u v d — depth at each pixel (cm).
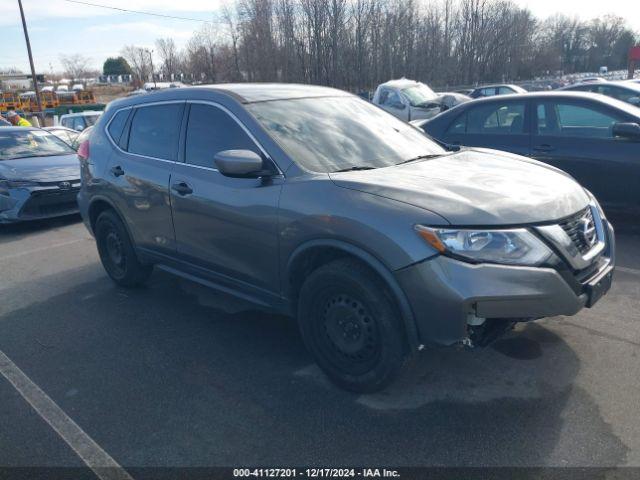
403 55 4366
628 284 461
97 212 520
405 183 303
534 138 635
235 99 380
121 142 474
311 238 310
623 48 7156
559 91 654
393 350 290
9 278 576
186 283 529
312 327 327
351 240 290
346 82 4275
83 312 466
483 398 307
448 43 4788
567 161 609
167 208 414
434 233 268
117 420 305
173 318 444
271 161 344
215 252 384
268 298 360
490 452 263
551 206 291
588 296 292
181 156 409
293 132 364
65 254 661
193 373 353
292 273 332
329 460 264
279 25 4303
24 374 363
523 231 271
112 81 8112
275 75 4375
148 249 456
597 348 355
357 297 297
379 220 281
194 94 412
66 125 1797
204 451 275
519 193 298
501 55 5169
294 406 309
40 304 491
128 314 457
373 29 4219
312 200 311
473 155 395
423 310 272
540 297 267
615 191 586
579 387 313
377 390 308
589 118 604
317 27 4206
